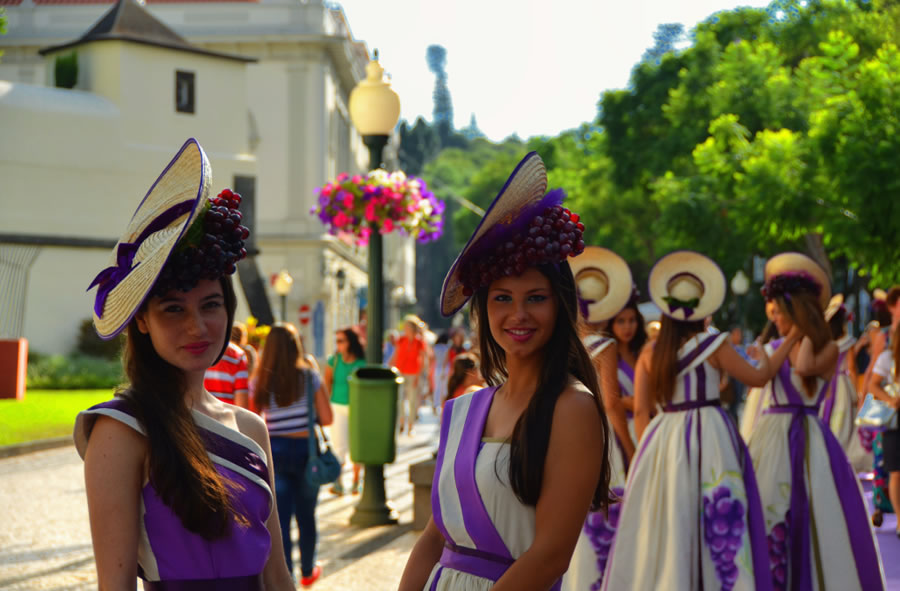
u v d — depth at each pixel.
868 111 18.67
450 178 145.88
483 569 2.91
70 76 34.66
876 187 18.19
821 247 24.80
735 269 30.50
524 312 2.99
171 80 34.94
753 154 23.47
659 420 5.98
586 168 51.00
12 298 31.48
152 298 2.71
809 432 6.38
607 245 45.50
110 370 28.56
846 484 6.30
